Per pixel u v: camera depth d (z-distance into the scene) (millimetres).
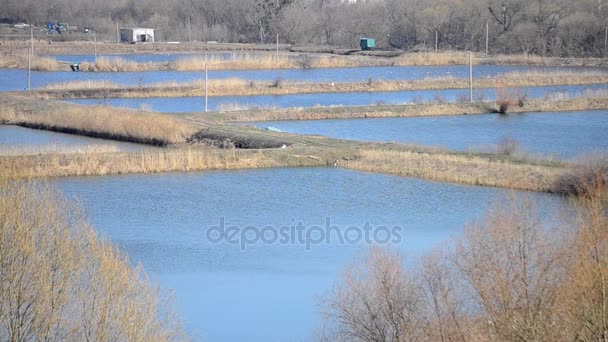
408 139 167500
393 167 137125
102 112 172250
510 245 63719
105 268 60312
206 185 127438
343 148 150375
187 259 92062
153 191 122750
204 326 74375
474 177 127812
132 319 59719
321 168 140750
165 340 62250
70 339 58938
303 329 73625
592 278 55844
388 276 67812
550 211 97938
